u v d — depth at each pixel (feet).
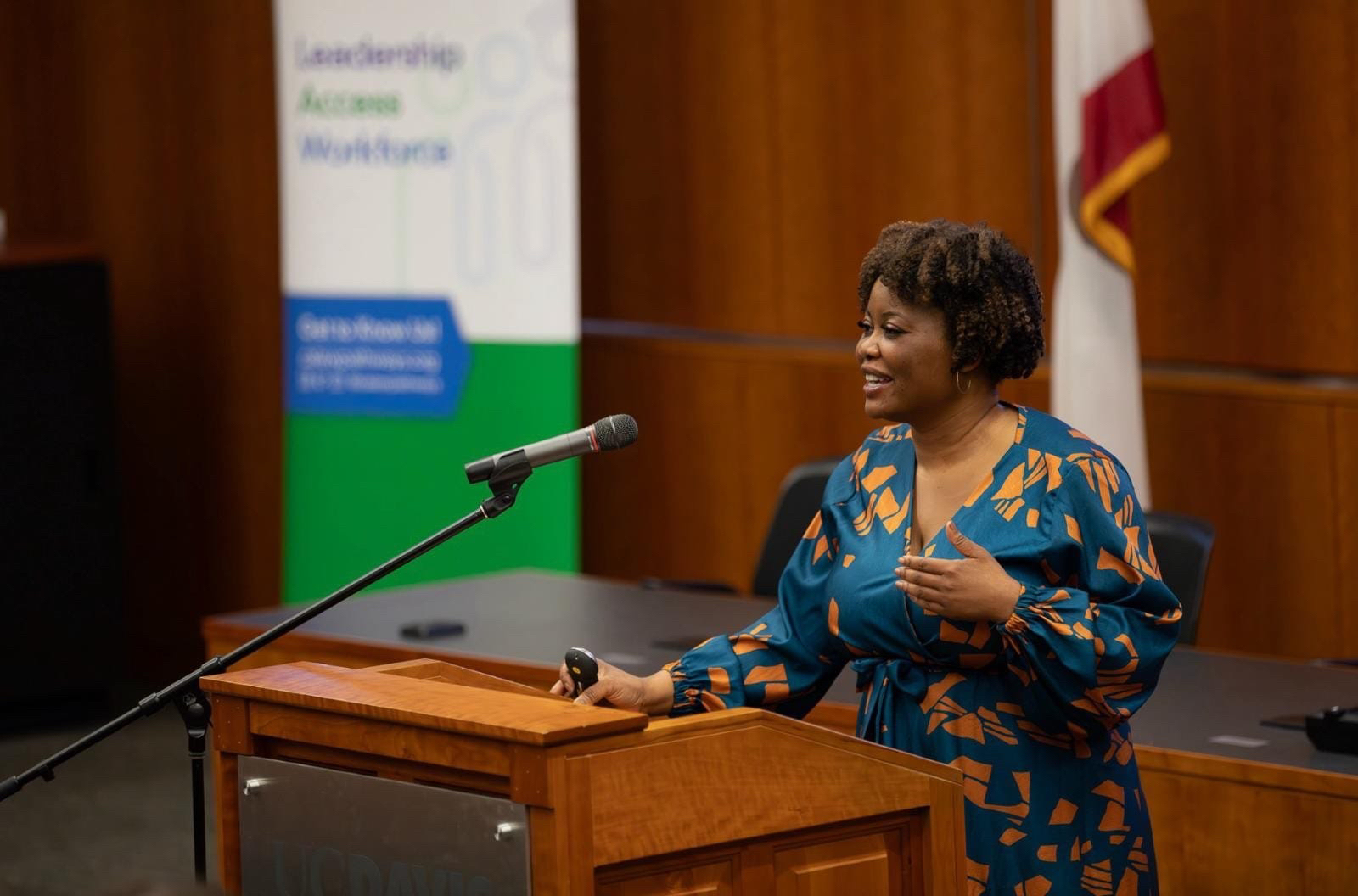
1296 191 25.62
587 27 33.24
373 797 10.08
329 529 32.30
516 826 9.34
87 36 37.50
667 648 20.66
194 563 37.52
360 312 31.58
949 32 29.07
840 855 10.46
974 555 11.15
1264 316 26.14
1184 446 27.04
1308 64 25.26
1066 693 11.12
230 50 35.76
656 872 9.74
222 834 11.05
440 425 31.14
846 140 30.40
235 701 10.88
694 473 32.94
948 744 11.67
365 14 30.91
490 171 30.27
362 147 31.19
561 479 30.37
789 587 12.67
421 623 22.02
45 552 32.81
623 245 33.50
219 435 36.86
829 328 31.09
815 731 10.21
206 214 36.47
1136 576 11.48
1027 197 28.55
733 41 31.48
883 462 12.62
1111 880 11.66
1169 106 26.66
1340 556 25.72
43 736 32.60
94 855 25.32
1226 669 18.60
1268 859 14.89
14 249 32.65
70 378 32.83
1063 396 25.14
